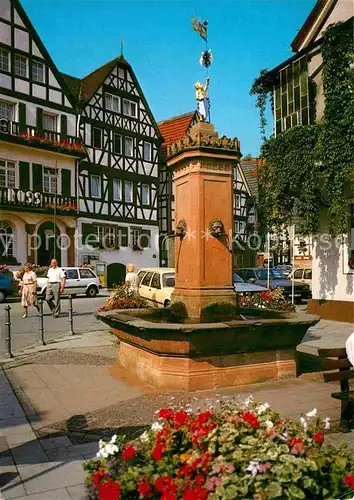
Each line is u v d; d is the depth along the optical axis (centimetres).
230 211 687
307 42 1375
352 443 409
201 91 732
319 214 1380
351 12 1245
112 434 458
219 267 675
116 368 739
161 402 549
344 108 1149
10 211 2706
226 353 611
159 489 221
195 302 659
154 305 1355
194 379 592
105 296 2552
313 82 1313
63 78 3008
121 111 3325
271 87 1442
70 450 419
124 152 3344
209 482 217
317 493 221
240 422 259
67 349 948
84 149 3038
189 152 674
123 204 3338
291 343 648
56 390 629
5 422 500
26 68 2811
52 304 1564
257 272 2230
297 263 3136
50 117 2961
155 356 619
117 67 3294
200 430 251
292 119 1359
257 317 719
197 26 733
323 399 555
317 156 1218
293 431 257
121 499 229
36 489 343
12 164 2784
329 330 1190
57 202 2927
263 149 1395
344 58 1148
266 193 1407
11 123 2714
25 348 983
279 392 585
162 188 3731
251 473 218
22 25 2783
